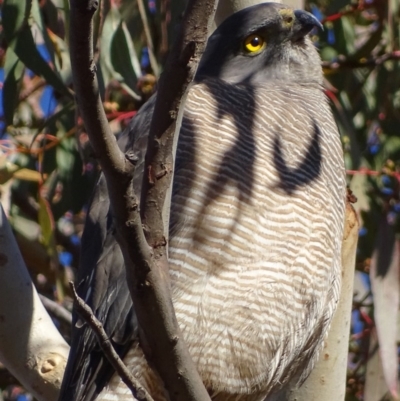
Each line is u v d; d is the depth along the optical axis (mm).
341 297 8930
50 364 8180
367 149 12391
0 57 11609
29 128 11531
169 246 7762
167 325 5824
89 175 11320
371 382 10922
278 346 8055
